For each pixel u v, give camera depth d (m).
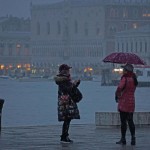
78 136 38.50
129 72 34.75
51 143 34.69
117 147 33.34
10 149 32.25
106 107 146.50
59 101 34.78
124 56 37.59
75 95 34.62
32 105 156.88
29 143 34.69
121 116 34.75
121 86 34.56
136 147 33.44
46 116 114.38
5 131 41.25
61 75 34.72
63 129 35.09
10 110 135.00
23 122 98.19
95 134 39.72
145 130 42.25
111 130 42.34
